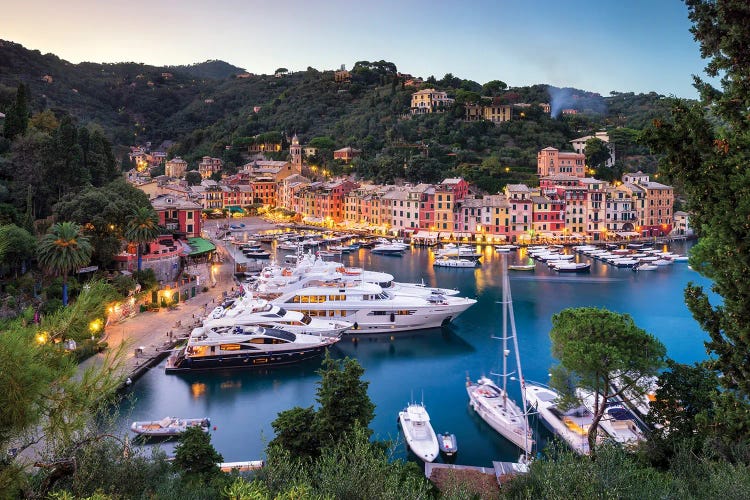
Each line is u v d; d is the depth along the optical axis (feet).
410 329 276.41
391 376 223.30
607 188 609.83
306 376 221.25
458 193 608.19
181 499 84.12
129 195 377.71
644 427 158.61
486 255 514.68
